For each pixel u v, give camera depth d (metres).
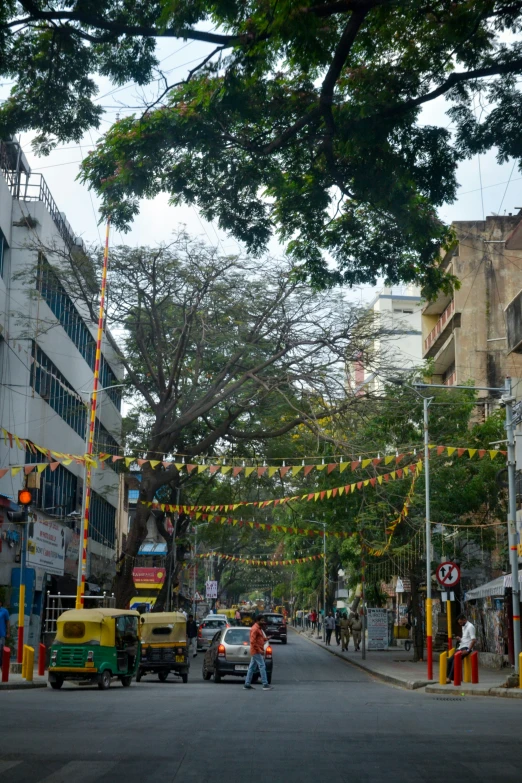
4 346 33.22
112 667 22.14
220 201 14.77
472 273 48.12
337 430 33.81
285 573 102.62
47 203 37.12
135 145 13.53
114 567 56.00
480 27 12.66
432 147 13.31
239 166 14.30
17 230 34.84
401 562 39.50
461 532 37.41
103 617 22.17
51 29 12.51
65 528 38.53
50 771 8.43
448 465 37.06
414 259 15.04
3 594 30.16
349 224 15.02
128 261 33.44
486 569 45.09
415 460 35.97
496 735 11.93
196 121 13.29
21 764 8.81
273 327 33.66
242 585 119.06
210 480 43.50
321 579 74.19
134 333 35.94
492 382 46.91
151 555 73.25
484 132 13.22
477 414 46.03
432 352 54.53
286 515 44.75
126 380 42.78
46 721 13.05
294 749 10.27
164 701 18.06
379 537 38.00
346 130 12.95
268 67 12.17
